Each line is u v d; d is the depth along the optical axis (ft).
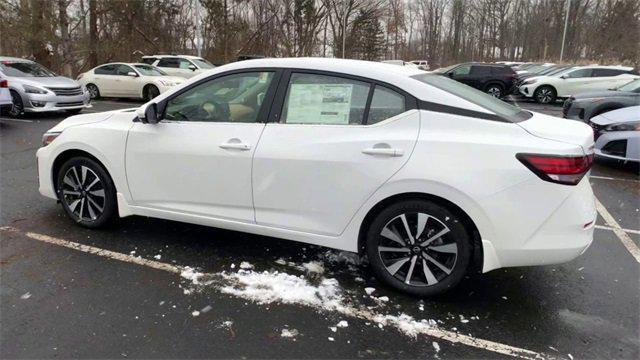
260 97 11.35
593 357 8.76
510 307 10.37
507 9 200.85
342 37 148.15
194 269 11.69
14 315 9.53
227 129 11.53
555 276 11.89
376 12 168.14
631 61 138.82
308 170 10.66
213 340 8.95
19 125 33.55
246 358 8.48
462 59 215.51
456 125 9.85
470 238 9.98
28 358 8.30
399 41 222.69
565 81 58.95
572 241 9.47
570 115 31.55
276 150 10.91
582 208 9.57
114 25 88.07
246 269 11.78
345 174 10.37
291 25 125.29
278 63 11.33
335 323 9.62
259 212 11.49
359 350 8.80
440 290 10.30
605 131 23.52
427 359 8.60
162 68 60.80
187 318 9.62
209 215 12.07
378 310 10.11
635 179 22.33
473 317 9.94
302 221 11.08
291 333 9.25
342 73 10.70
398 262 10.57
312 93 10.88
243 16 115.34
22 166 21.58
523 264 9.77
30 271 11.37
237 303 10.23
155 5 91.97
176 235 13.71
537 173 9.25
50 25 65.10
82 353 8.46
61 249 12.62
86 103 40.55
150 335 9.03
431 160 9.70
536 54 191.52
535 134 9.59
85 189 13.67
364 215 10.50
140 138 12.46
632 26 160.97
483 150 9.48
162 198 12.52
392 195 10.12
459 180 9.46
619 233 15.11
